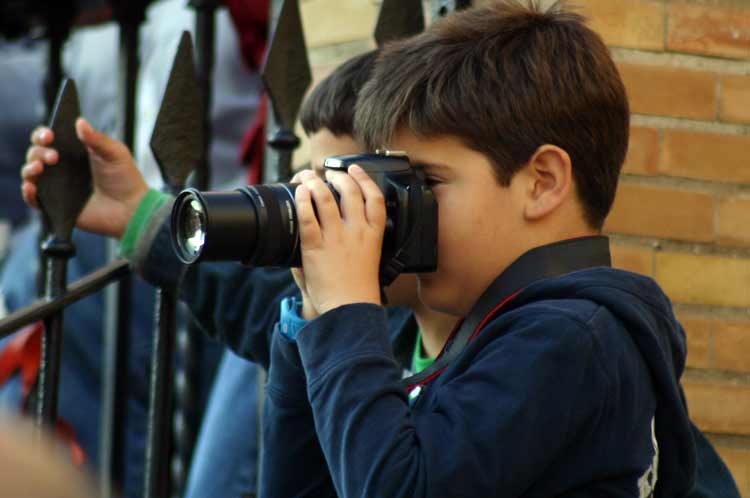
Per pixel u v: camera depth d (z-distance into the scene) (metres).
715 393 8.12
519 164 5.76
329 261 5.46
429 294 5.88
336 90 7.61
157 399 7.95
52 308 7.61
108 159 8.05
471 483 5.03
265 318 7.98
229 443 9.18
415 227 5.63
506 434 5.07
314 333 5.38
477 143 5.70
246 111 12.80
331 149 7.63
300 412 6.12
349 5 10.54
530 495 5.30
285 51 8.20
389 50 6.23
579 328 5.24
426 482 5.02
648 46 8.05
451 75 5.80
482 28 6.05
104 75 13.94
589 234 6.04
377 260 5.57
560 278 5.61
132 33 9.91
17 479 2.09
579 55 6.04
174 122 7.96
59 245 7.71
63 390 11.84
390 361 5.34
